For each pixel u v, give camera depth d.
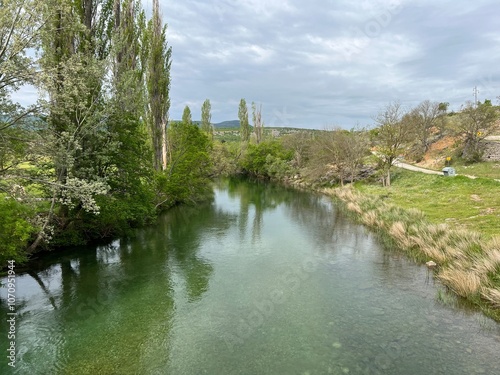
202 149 42.91
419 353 9.25
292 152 71.44
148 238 22.70
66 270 16.30
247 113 86.50
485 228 18.42
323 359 9.07
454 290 13.06
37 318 11.59
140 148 22.83
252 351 9.53
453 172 37.16
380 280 14.69
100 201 18.52
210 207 37.19
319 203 38.94
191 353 9.47
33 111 13.42
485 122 44.44
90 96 17.12
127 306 12.50
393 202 30.36
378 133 49.16
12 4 11.73
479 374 8.30
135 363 9.05
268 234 23.88
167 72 35.75
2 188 12.71
